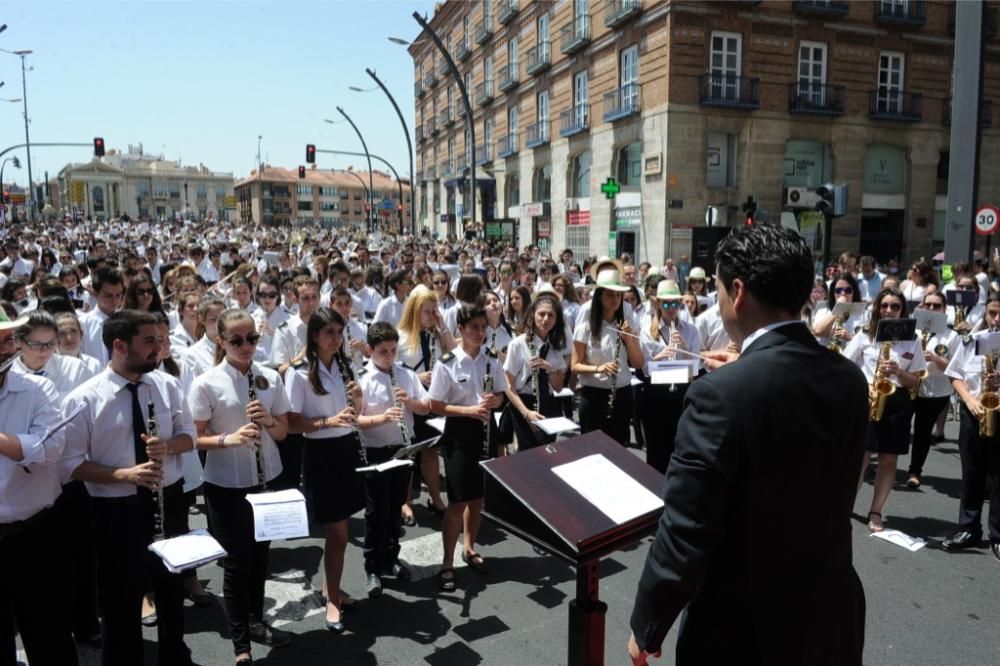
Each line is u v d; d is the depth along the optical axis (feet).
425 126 182.29
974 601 15.61
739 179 76.28
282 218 399.85
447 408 16.25
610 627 14.65
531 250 72.84
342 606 15.46
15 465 11.26
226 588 13.15
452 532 16.37
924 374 19.39
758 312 7.02
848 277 26.21
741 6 73.51
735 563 6.64
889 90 82.07
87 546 14.11
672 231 74.33
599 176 88.63
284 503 12.48
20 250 53.57
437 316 22.22
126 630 11.98
